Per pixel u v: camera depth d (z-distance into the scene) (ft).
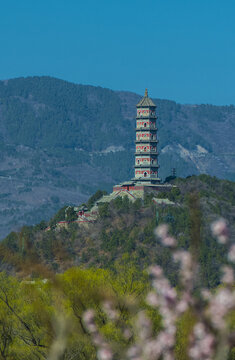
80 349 254.88
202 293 157.48
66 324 256.52
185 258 156.66
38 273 199.31
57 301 280.51
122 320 259.80
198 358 154.61
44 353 277.23
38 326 283.18
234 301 151.43
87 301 272.72
